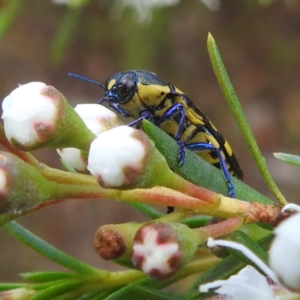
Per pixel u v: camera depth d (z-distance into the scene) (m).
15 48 0.33
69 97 0.32
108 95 0.11
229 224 0.08
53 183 0.08
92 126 0.09
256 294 0.08
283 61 0.32
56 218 0.29
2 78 0.32
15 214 0.08
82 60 0.32
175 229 0.07
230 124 0.31
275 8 0.32
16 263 0.28
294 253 0.07
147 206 0.10
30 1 0.32
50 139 0.08
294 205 0.08
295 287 0.07
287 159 0.09
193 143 0.10
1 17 0.16
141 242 0.07
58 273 0.09
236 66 0.32
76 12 0.19
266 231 0.09
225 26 0.33
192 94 0.32
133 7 0.20
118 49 0.31
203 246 0.09
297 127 0.30
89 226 0.29
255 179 0.29
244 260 0.08
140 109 0.11
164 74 0.32
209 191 0.08
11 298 0.09
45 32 0.33
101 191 0.08
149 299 0.08
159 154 0.08
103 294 0.09
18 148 0.08
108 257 0.08
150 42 0.27
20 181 0.07
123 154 0.07
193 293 0.08
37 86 0.08
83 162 0.08
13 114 0.08
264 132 0.30
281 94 0.31
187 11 0.32
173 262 0.07
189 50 0.32
